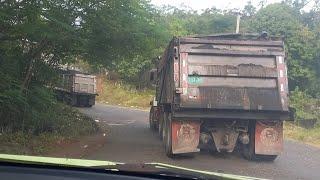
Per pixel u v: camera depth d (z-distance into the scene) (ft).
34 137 46.32
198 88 42.34
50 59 54.70
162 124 55.21
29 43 49.24
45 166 11.49
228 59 43.16
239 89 42.83
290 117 43.29
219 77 42.73
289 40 126.31
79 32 50.08
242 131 44.96
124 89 163.43
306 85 125.08
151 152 47.06
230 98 42.52
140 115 108.58
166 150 46.01
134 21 54.70
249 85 43.04
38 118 48.24
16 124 46.21
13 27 42.22
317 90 124.47
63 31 46.39
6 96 41.81
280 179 36.01
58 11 44.16
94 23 50.21
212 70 42.65
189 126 43.50
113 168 11.68
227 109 42.34
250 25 140.77
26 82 49.55
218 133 44.86
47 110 52.26
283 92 43.11
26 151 39.47
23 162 11.98
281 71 43.37
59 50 52.95
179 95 41.98
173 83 43.04
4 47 44.21
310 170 41.83
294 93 116.67
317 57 125.70
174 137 43.27
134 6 52.95
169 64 47.34
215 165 41.22
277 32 130.62
